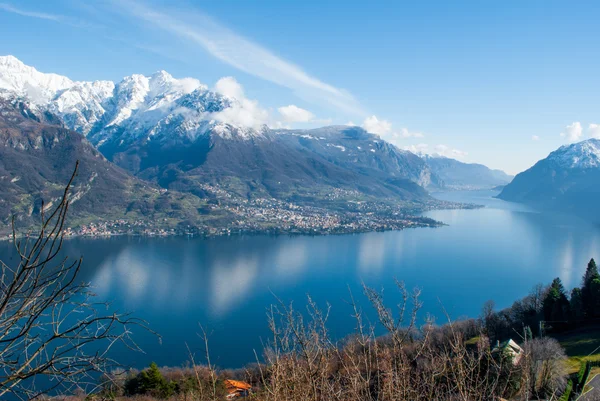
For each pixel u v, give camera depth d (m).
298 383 5.31
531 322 35.84
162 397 19.41
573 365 19.09
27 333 3.34
